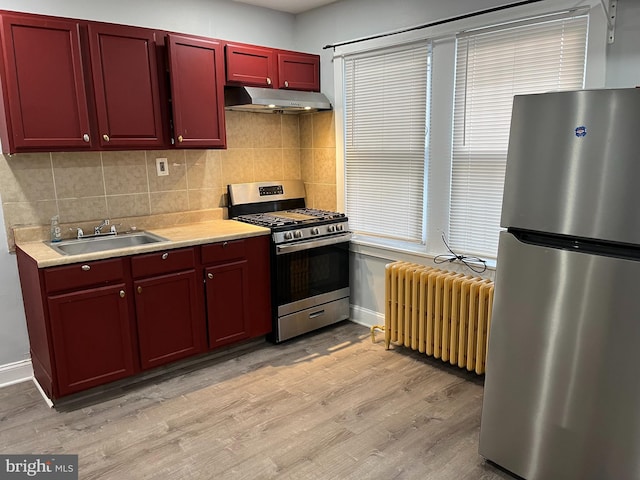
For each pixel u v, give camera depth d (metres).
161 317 2.83
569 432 1.78
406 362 3.12
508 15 2.58
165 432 2.36
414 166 3.26
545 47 2.49
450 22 2.85
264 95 3.28
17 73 2.39
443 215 3.12
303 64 3.64
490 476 2.02
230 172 3.69
